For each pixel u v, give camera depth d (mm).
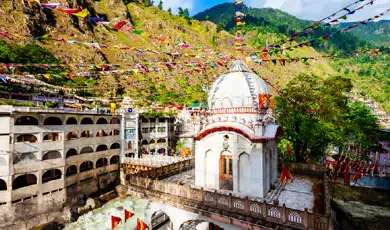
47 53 62531
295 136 30594
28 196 32031
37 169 33219
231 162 19516
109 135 48094
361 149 33781
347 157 34906
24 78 39562
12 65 21000
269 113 22453
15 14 81062
